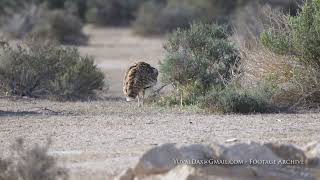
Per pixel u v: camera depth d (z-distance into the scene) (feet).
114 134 152.56
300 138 144.87
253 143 117.29
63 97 234.79
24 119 176.45
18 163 115.85
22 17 529.86
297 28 196.03
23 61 242.78
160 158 111.96
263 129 156.46
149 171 111.14
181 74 216.95
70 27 518.37
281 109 188.85
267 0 311.47
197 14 616.39
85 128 161.07
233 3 604.90
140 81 204.44
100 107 203.00
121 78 323.98
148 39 601.62
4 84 241.35
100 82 252.42
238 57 217.77
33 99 230.07
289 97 192.65
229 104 185.16
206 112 186.50
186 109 193.26
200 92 208.33
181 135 149.38
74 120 173.47
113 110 194.59
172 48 228.84
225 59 222.07
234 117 174.60
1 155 132.26
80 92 243.40
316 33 193.67
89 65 249.55
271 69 200.95
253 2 504.43
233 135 148.66
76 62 253.24
